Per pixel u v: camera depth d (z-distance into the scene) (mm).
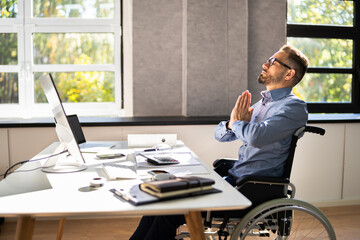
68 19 3486
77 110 3543
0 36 3461
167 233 1823
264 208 1710
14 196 1423
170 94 3496
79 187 1544
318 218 1755
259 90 3588
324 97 3900
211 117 3373
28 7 3445
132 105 3490
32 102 3510
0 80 3479
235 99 3482
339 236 2836
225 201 1350
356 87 3914
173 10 3438
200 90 3430
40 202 1350
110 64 3559
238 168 2057
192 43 3385
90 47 3535
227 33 3426
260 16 3547
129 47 3459
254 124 1848
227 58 3441
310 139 3436
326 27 3832
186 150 2354
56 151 1947
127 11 3438
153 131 3154
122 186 1554
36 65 3486
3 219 2992
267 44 3576
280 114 1858
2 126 3002
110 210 1262
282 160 1928
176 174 1728
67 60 3525
